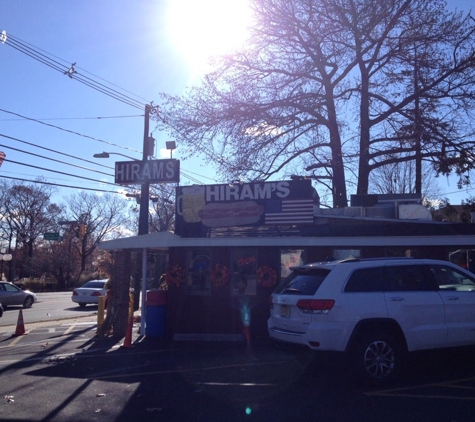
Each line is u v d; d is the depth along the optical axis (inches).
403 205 652.7
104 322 584.1
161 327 557.6
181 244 532.4
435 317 336.5
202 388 332.5
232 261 557.3
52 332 644.1
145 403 300.8
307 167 880.9
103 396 317.4
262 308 543.8
